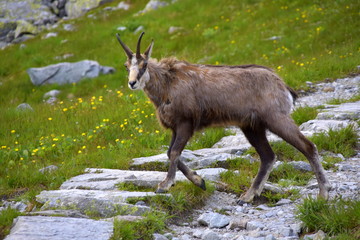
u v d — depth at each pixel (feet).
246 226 59.00
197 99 68.85
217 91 68.44
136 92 155.63
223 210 65.82
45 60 253.24
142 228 55.57
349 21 212.64
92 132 113.09
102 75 222.07
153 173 78.33
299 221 58.44
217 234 55.72
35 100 208.13
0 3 347.15
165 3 308.81
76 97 200.03
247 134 71.15
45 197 67.72
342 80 153.28
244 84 68.33
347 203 57.26
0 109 162.20
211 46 229.86
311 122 102.94
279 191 70.54
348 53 178.29
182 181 71.41
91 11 328.29
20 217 56.70
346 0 235.61
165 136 107.86
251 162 83.25
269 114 67.15
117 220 54.95
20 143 116.67
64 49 263.70
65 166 87.66
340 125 96.63
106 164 88.07
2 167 93.35
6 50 288.10
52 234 51.26
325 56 180.04
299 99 136.15
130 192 66.95
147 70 69.00
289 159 86.12
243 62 200.23
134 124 119.75
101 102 149.28
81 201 62.80
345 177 74.49
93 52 252.62
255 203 68.54
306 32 215.92
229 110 68.64
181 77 69.62
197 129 71.26
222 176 75.82
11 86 225.35
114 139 110.83
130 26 270.26
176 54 226.99
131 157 93.45
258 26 241.14
